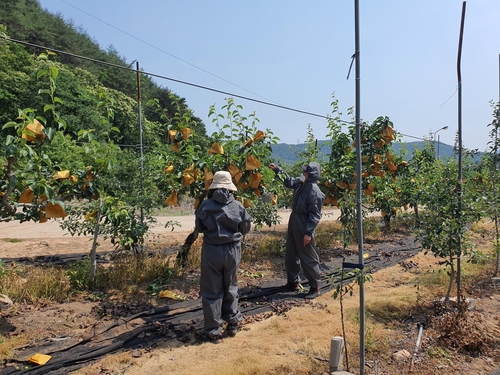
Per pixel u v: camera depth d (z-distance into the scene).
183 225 13.62
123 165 6.88
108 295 5.69
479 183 8.55
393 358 4.06
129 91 43.75
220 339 4.45
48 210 4.18
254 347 4.22
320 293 6.28
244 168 5.93
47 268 6.60
